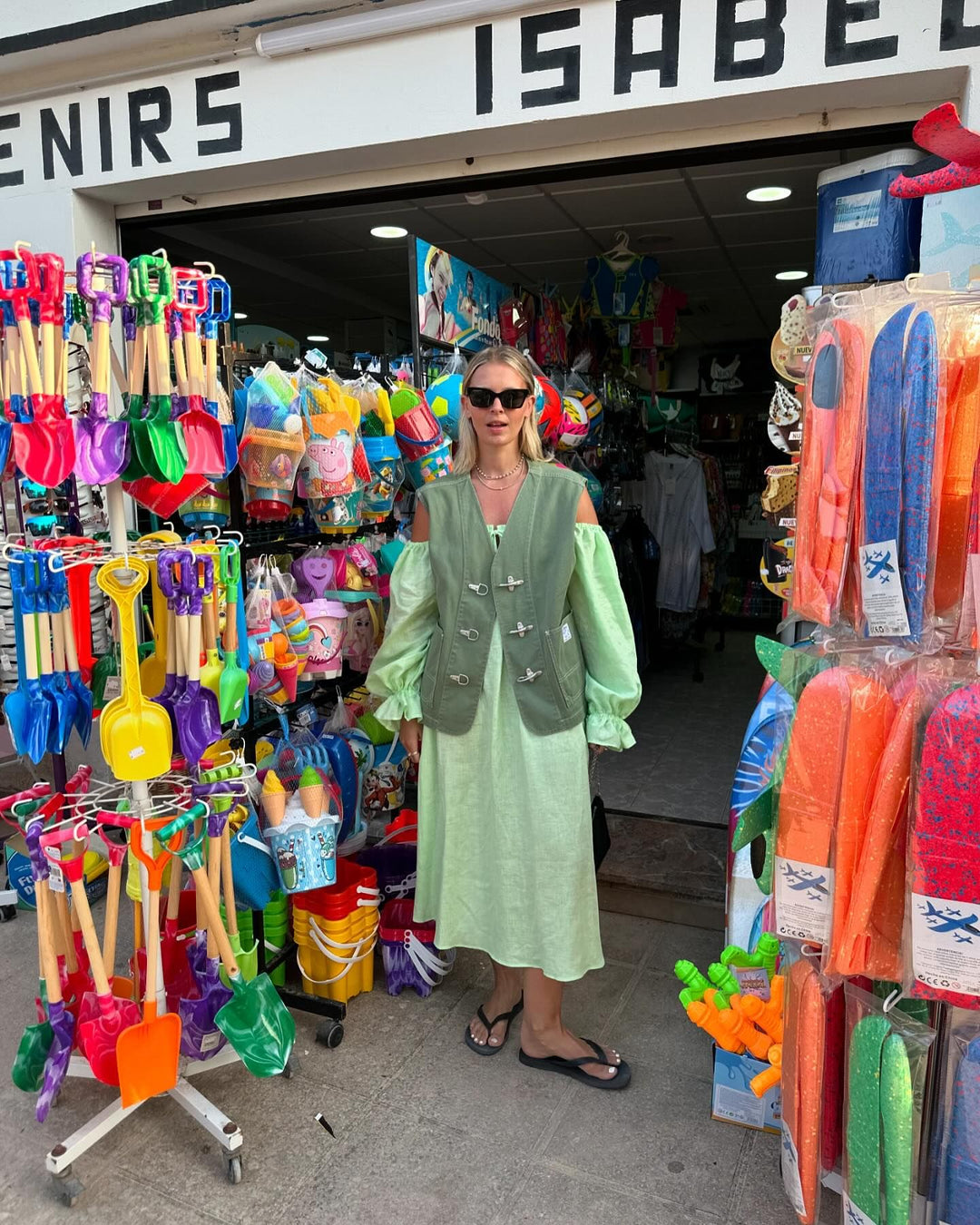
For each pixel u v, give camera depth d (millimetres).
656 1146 1860
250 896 2160
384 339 7312
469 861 2064
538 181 2791
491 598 1923
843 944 1340
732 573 8281
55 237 3176
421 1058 2156
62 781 1993
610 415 5090
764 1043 1755
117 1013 1784
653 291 4371
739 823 1626
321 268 5617
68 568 1734
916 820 1264
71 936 1918
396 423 2654
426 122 2574
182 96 2867
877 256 2201
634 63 2324
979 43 2035
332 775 2471
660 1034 2242
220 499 2258
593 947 2002
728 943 2137
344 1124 1929
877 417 1291
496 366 1842
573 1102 1998
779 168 3537
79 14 2832
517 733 1933
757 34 2199
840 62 2145
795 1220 1667
